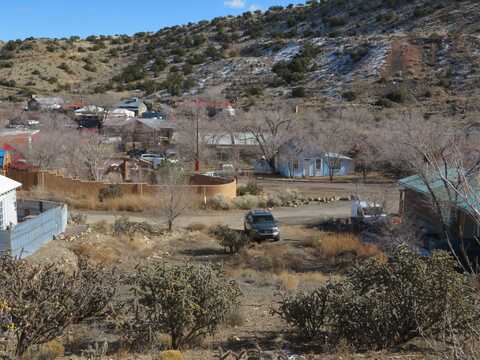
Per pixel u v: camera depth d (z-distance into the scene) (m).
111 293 9.93
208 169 51.19
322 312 9.93
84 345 9.20
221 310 9.20
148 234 26.41
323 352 9.08
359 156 50.84
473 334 7.38
